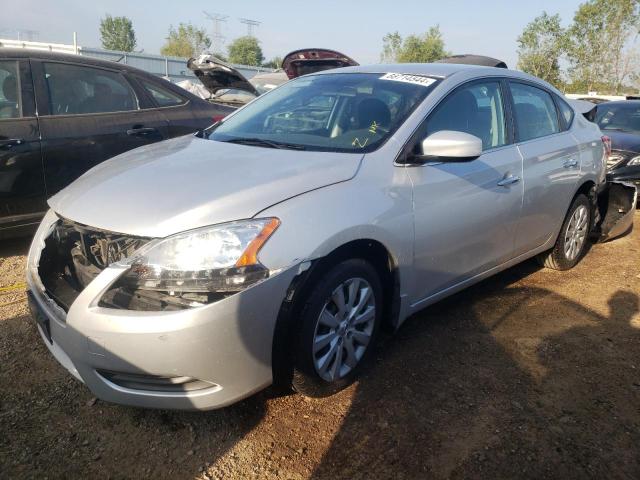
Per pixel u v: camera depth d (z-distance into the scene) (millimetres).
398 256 2715
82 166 4441
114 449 2295
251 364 2211
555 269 4477
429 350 3129
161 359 2062
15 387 2678
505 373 2924
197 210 2205
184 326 2029
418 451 2320
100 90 4656
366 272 2611
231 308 2088
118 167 2836
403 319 2932
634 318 3650
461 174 3062
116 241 2250
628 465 2281
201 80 7891
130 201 2352
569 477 2205
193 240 2121
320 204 2383
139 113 4824
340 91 3383
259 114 3521
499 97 3582
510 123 3607
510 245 3623
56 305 2342
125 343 2061
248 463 2238
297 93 3594
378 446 2346
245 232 2170
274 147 2955
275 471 2199
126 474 2168
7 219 4133
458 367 2961
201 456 2270
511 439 2408
